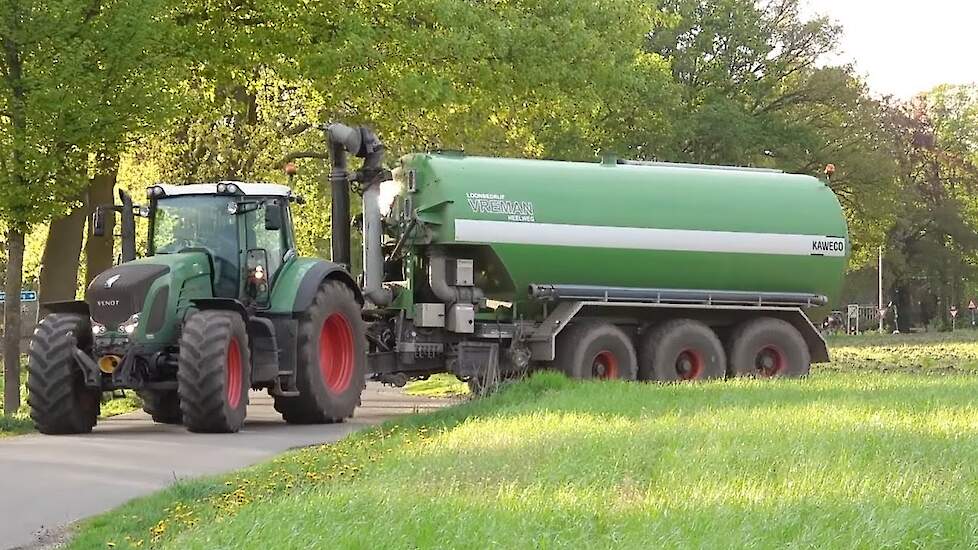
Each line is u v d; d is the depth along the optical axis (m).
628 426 16.08
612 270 28.39
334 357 23.36
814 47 77.88
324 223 46.53
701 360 29.06
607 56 38.44
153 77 24.17
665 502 10.27
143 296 20.58
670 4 71.56
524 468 12.56
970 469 11.80
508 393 22.31
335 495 11.15
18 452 17.31
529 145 44.59
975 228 100.69
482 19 36.12
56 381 20.19
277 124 40.16
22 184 23.22
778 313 30.42
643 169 29.30
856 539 8.71
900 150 92.44
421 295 27.48
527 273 27.66
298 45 33.50
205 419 19.95
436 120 39.56
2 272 66.31
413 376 27.80
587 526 9.34
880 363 37.78
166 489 12.97
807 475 11.48
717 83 73.12
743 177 30.31
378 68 34.34
